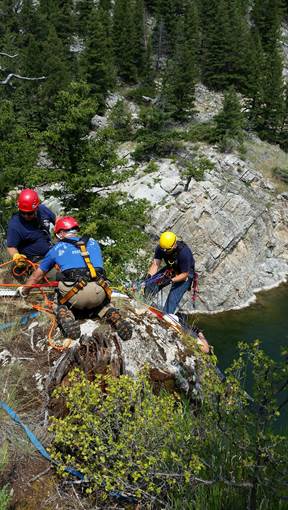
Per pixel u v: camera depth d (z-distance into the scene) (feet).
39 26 238.48
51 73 189.88
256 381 10.49
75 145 58.54
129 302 18.47
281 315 120.88
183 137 181.47
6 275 21.61
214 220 135.74
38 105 189.57
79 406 11.17
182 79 212.23
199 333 19.15
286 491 10.63
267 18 300.81
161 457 11.13
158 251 21.68
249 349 10.96
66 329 13.83
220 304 127.44
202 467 11.27
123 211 60.29
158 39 268.82
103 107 211.20
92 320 15.19
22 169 66.74
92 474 11.05
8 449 12.35
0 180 67.41
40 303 18.42
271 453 10.34
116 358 14.03
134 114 220.23
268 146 198.70
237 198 143.95
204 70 252.83
